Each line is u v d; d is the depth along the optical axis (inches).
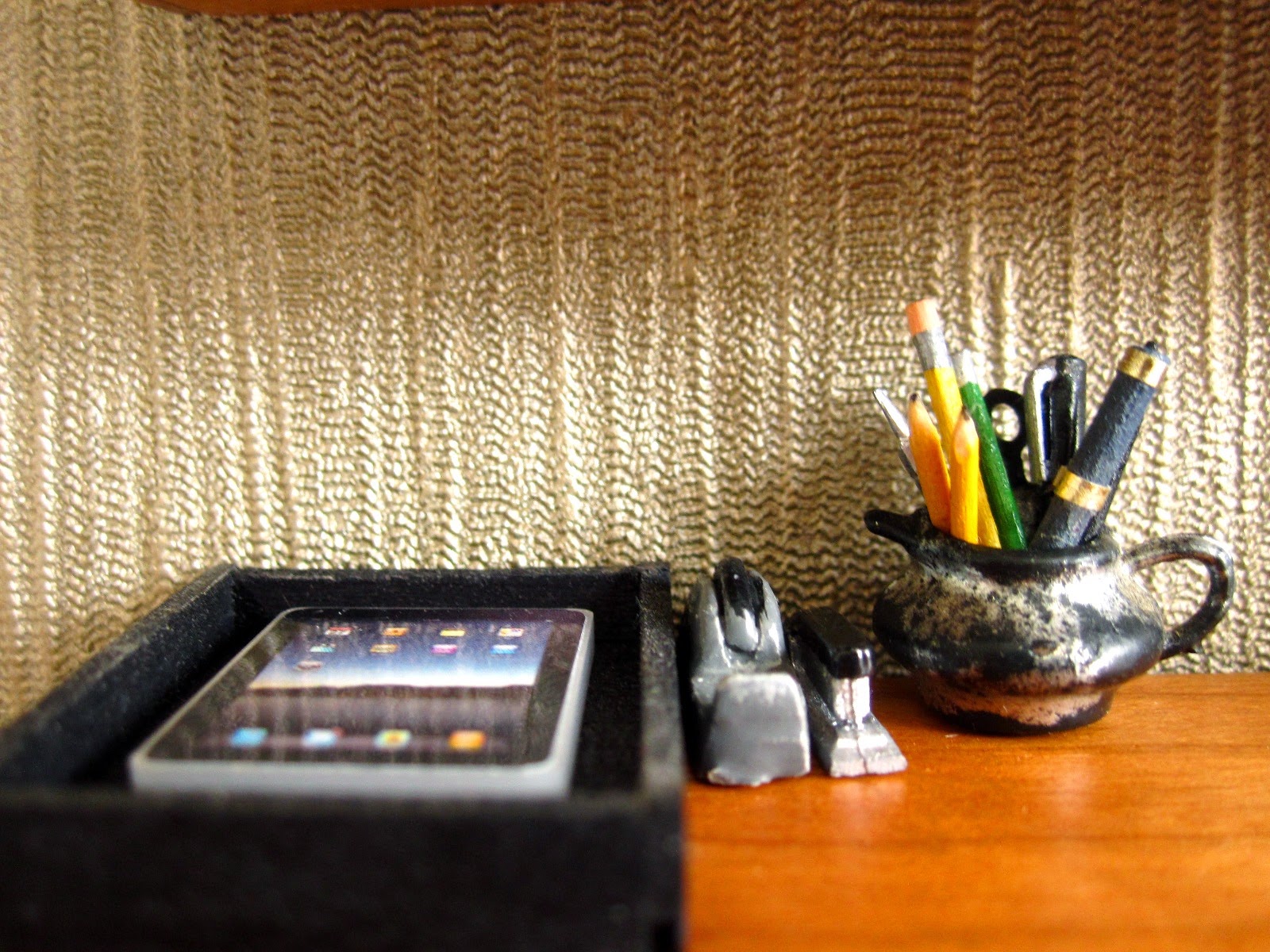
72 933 10.9
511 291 20.5
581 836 10.6
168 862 10.7
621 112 19.9
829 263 20.3
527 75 19.9
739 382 20.6
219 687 15.0
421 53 19.8
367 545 21.2
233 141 20.1
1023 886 13.1
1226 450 20.5
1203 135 19.7
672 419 20.8
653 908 10.8
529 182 20.1
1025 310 20.3
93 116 20.0
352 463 21.0
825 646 16.7
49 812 10.6
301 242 20.4
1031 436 17.7
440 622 18.1
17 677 21.5
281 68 19.9
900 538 18.0
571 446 20.9
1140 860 13.7
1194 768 16.3
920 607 17.3
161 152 20.1
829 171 20.0
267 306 20.6
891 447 20.7
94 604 21.4
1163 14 19.4
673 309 20.5
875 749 16.2
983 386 20.4
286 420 20.9
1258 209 19.9
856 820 14.8
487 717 13.8
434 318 20.6
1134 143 19.8
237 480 21.0
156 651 16.1
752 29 19.6
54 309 20.5
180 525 21.2
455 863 10.6
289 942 10.9
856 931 12.2
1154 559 17.6
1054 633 16.0
